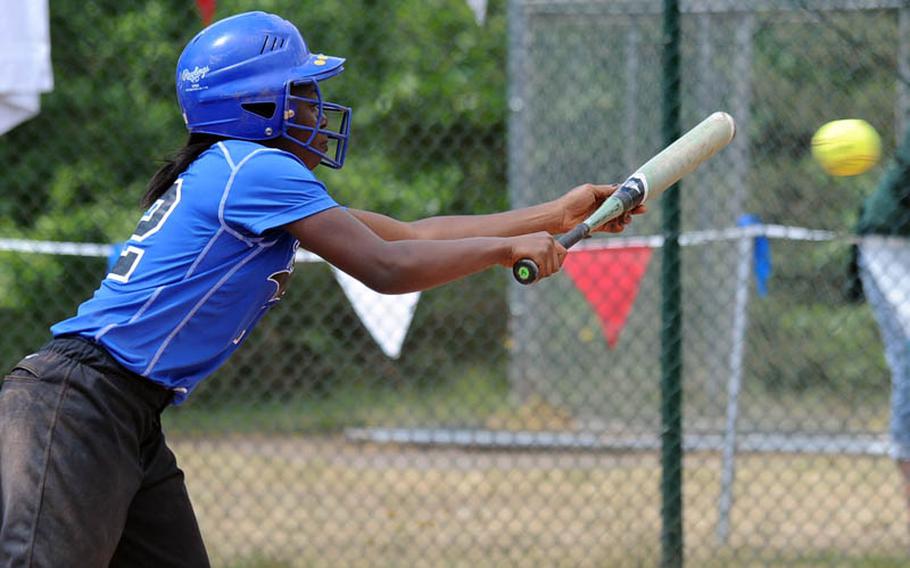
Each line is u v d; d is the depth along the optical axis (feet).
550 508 77.56
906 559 66.28
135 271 36.24
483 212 112.78
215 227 35.58
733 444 70.08
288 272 37.37
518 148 98.78
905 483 65.87
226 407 96.78
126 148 96.12
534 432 91.86
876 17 83.87
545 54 98.22
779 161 96.48
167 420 95.96
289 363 100.17
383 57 108.68
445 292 108.27
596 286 65.41
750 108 94.94
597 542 68.80
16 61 63.41
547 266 35.12
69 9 90.58
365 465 89.61
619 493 80.02
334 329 100.27
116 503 35.86
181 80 37.52
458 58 113.80
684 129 95.04
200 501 80.28
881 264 66.08
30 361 36.50
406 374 105.70
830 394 99.81
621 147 97.40
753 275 97.91
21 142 96.43
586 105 97.86
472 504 79.20
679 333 59.88
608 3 96.89
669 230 59.93
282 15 102.63
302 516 76.89
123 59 92.73
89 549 35.22
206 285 35.88
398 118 110.42
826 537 71.15
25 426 35.27
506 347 105.29
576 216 43.16
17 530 34.45
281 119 37.32
